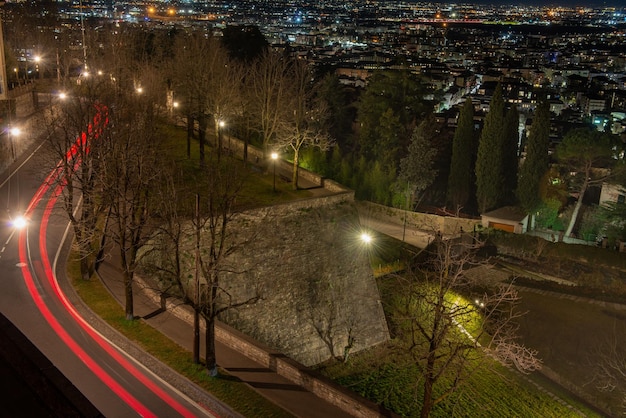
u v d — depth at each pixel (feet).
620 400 136.05
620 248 215.31
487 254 212.84
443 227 229.04
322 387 94.58
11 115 192.24
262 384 97.45
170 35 374.02
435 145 285.23
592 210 250.57
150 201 132.05
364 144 276.00
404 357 143.02
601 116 526.16
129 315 110.11
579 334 159.84
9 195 160.15
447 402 126.72
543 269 205.05
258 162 189.47
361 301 156.25
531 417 125.80
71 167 126.72
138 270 130.11
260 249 139.44
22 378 20.70
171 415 85.56
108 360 96.58
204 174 158.20
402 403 126.31
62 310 110.01
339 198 156.04
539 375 143.43
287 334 141.59
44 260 128.67
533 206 237.86
